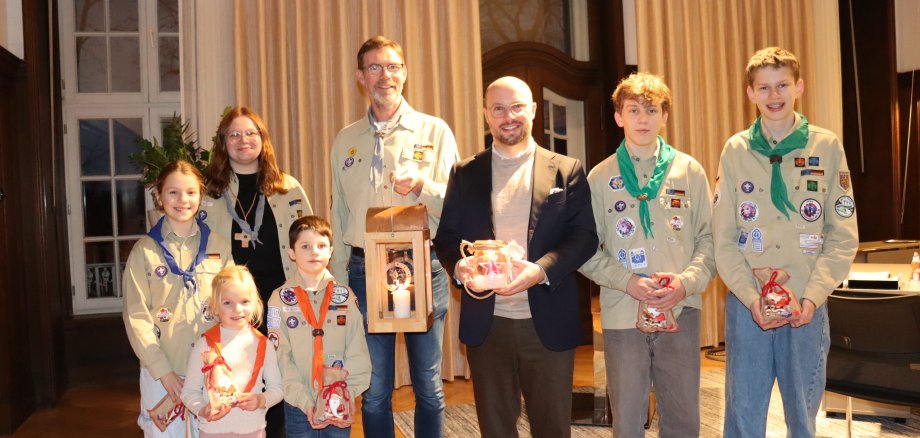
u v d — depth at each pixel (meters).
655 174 2.47
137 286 2.60
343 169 2.84
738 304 2.49
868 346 2.69
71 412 4.55
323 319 2.57
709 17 5.81
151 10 5.53
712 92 5.82
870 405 3.67
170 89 5.60
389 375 2.77
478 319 2.37
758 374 2.45
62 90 5.36
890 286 2.99
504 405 2.42
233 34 4.79
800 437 2.40
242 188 2.85
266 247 2.82
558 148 5.97
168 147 4.03
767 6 6.01
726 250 2.44
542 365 2.37
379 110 2.78
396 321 2.32
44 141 4.72
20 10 4.62
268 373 2.53
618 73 5.82
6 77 4.41
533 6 5.91
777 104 2.41
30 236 4.61
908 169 6.53
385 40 2.75
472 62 5.19
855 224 2.38
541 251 2.34
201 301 2.66
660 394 2.43
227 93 4.82
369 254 2.33
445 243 2.42
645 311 2.33
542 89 5.89
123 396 4.93
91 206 5.45
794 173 2.42
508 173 2.44
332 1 4.94
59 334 4.89
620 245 2.48
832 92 6.15
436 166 2.78
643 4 5.61
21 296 4.47
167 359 2.57
